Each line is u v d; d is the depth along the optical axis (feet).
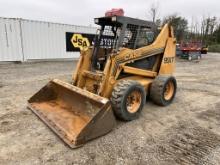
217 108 16.31
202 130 12.28
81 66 14.57
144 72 15.17
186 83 25.54
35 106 14.10
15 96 18.24
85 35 48.11
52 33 42.86
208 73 33.88
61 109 13.50
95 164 8.77
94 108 11.65
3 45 36.81
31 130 11.60
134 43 14.11
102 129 10.66
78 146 9.77
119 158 9.22
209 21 142.10
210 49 117.39
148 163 8.93
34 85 22.49
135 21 13.74
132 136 11.20
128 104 12.87
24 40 39.27
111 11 13.09
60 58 45.32
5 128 11.83
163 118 13.92
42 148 9.87
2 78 25.77
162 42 15.99
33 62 41.34
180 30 113.39
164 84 15.24
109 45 14.51
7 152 9.52
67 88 13.08
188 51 56.80
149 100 17.28
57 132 10.90
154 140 10.90
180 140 10.98
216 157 9.52
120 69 12.96
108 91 12.53
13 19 37.19
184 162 9.09
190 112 15.26
